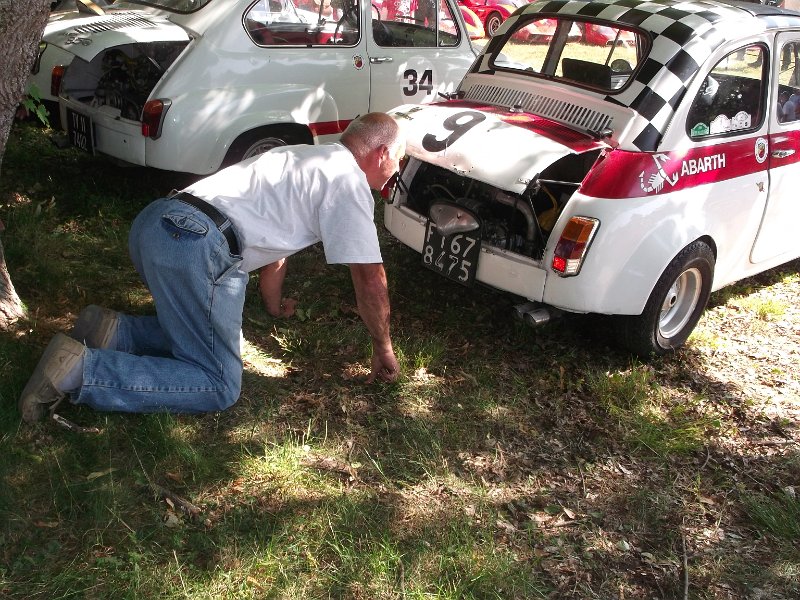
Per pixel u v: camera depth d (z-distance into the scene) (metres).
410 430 3.61
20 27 3.40
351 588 2.75
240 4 5.34
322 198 3.25
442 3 6.58
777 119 4.61
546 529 3.17
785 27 4.55
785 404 4.18
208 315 3.23
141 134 5.18
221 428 3.49
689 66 4.07
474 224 4.07
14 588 2.59
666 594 2.92
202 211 3.14
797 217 4.91
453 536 3.02
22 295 4.25
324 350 4.20
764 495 3.50
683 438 3.81
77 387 3.23
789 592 2.98
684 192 4.05
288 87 5.59
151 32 5.24
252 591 2.68
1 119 3.62
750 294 5.39
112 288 4.55
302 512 3.07
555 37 4.58
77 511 2.92
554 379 4.20
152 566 2.73
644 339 4.28
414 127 4.32
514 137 3.96
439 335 4.50
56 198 5.64
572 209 3.81
